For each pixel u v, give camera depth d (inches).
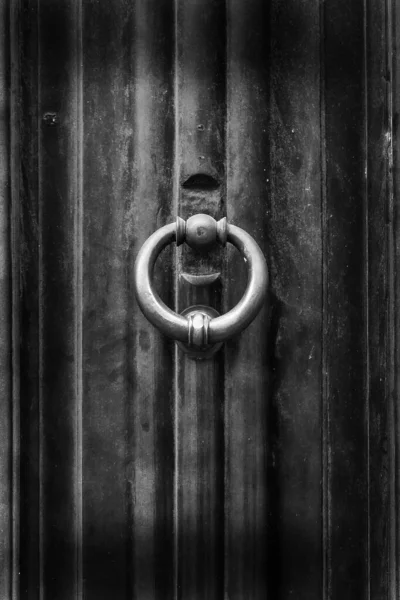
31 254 64.4
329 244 65.0
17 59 64.1
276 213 64.9
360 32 65.2
